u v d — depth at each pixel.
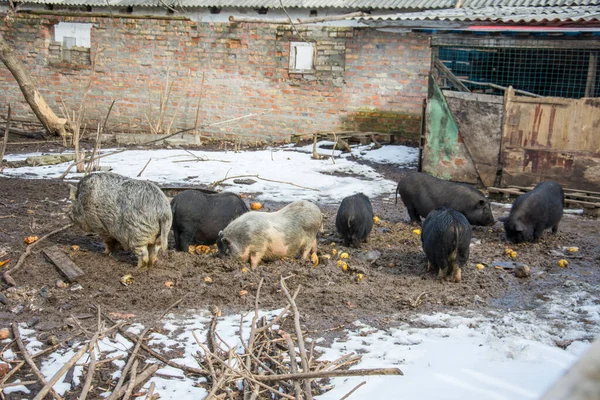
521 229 7.95
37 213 8.84
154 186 6.49
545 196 8.18
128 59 19.02
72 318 5.30
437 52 12.30
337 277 6.56
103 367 4.55
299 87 17.66
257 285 6.17
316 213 7.07
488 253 7.70
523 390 4.19
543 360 4.65
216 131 18.66
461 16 13.11
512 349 4.84
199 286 6.16
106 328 5.18
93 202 6.51
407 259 7.37
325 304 5.84
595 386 0.53
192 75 18.58
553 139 11.17
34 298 5.80
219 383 4.11
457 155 12.21
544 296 6.23
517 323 5.46
